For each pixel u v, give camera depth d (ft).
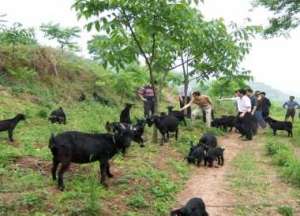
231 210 28.99
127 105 52.54
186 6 39.81
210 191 32.83
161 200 29.43
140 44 45.42
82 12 38.86
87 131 47.21
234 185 34.58
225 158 45.50
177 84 71.56
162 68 51.52
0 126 38.81
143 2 39.52
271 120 63.52
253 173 38.50
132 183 31.40
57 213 24.75
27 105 55.67
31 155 35.14
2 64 63.31
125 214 25.85
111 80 79.10
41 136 42.34
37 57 69.62
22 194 26.71
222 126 64.18
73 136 28.73
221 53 58.54
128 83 77.51
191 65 63.26
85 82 76.95
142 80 78.07
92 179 30.58
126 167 35.42
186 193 32.17
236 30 57.82
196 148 40.52
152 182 32.30
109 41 43.04
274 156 44.68
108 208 26.40
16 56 66.69
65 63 78.07
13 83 61.62
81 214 24.76
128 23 41.34
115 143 30.14
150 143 46.93
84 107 64.75
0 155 33.35
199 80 65.92
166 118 47.19
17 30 64.18
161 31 41.32
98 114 61.41
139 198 28.07
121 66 44.68
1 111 49.55
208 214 26.86
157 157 40.81
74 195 26.84
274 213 28.78
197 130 60.44
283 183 35.60
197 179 36.14
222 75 65.41
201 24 46.60
